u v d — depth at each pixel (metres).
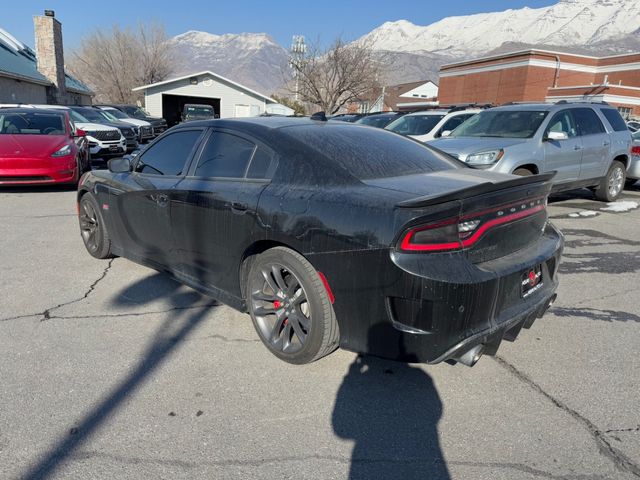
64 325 3.56
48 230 6.34
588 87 36.09
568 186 7.92
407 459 2.27
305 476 2.16
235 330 3.52
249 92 37.31
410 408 2.65
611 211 8.08
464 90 47.53
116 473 2.16
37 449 2.30
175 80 35.91
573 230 6.73
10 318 3.66
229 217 3.23
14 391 2.74
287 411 2.61
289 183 3.02
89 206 4.99
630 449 2.34
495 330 2.57
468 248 2.51
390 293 2.46
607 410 2.64
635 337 3.49
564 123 7.70
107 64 57.94
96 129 13.83
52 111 10.62
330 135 3.40
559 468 2.22
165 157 4.05
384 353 2.59
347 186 2.81
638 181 11.25
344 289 2.65
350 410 2.63
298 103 40.06
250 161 3.33
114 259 5.12
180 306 3.92
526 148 7.01
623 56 40.22
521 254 2.84
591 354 3.24
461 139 7.64
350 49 31.19
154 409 2.61
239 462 2.24
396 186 2.78
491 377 2.96
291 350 3.02
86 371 2.96
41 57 26.80
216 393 2.76
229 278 3.41
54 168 8.91
